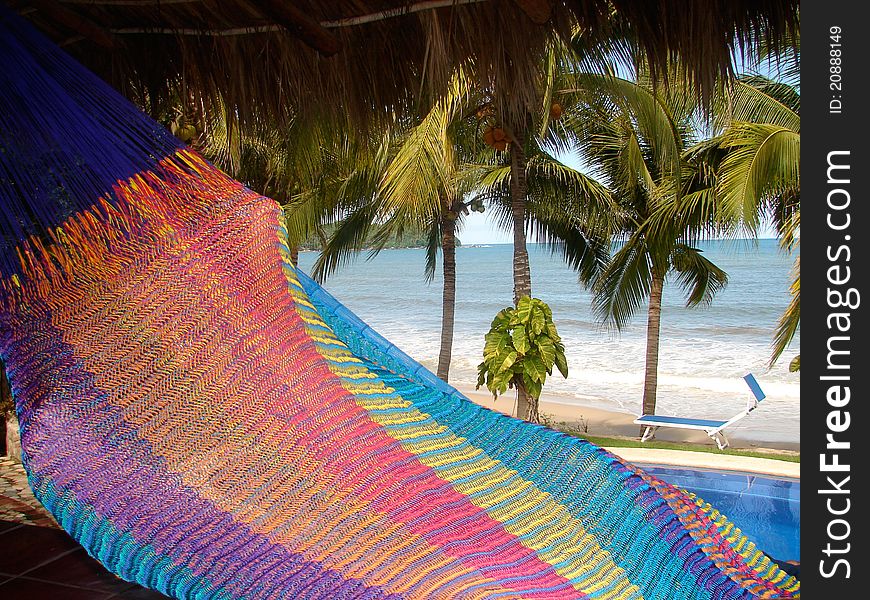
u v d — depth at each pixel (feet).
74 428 4.52
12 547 9.86
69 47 9.12
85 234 5.18
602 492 6.20
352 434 5.08
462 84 10.03
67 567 9.12
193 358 4.81
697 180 32.24
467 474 5.82
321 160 30.78
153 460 4.52
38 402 4.58
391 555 4.70
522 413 25.09
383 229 39.78
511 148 30.37
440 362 42.73
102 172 5.38
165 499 4.46
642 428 36.35
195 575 4.39
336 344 5.70
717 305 94.22
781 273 120.98
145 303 4.92
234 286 5.08
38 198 5.30
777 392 51.11
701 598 5.95
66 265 5.09
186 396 4.71
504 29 8.33
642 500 6.22
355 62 9.53
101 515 4.39
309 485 4.73
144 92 9.97
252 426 4.74
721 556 6.35
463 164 34.91
